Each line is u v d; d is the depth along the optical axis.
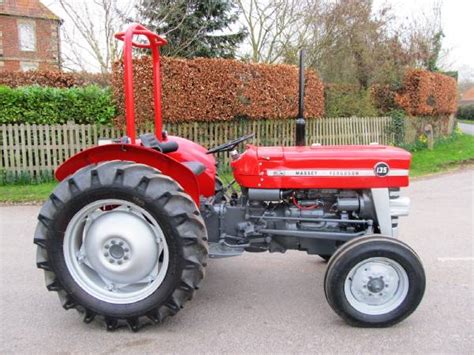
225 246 3.35
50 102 8.19
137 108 8.50
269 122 9.80
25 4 24.80
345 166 3.14
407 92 12.62
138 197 2.77
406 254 2.87
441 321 3.05
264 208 3.36
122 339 2.83
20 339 2.83
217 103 8.99
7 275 3.95
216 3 13.59
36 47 23.97
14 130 8.02
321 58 13.55
